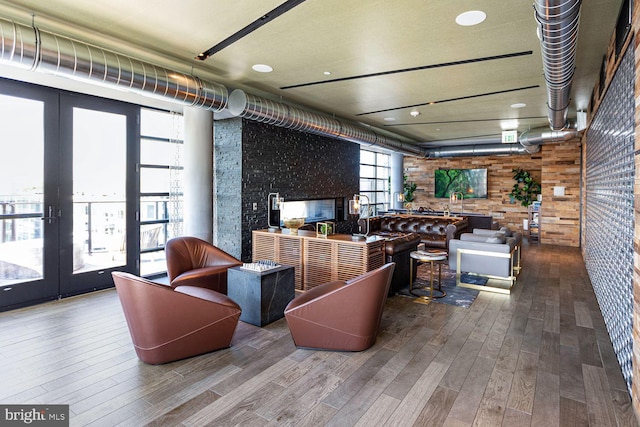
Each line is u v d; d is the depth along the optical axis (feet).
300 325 10.04
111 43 11.50
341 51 12.12
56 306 13.96
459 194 34.24
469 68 13.71
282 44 11.51
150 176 18.35
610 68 11.39
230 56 12.62
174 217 18.31
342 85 15.99
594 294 15.52
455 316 12.84
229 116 18.61
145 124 17.97
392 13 9.54
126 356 9.75
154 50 12.09
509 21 9.98
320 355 9.82
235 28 10.48
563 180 28.07
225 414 7.23
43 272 14.43
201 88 13.33
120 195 16.74
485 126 25.89
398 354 9.87
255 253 17.16
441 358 9.65
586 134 21.35
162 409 7.40
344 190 26.96
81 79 10.52
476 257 16.76
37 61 9.36
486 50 12.00
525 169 34.60
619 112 10.24
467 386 8.29
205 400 7.72
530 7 9.24
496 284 17.04
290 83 15.67
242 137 18.81
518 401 7.70
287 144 21.65
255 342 10.62
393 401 7.69
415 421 7.03
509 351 10.07
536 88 16.33
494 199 36.04
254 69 13.93
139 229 17.51
